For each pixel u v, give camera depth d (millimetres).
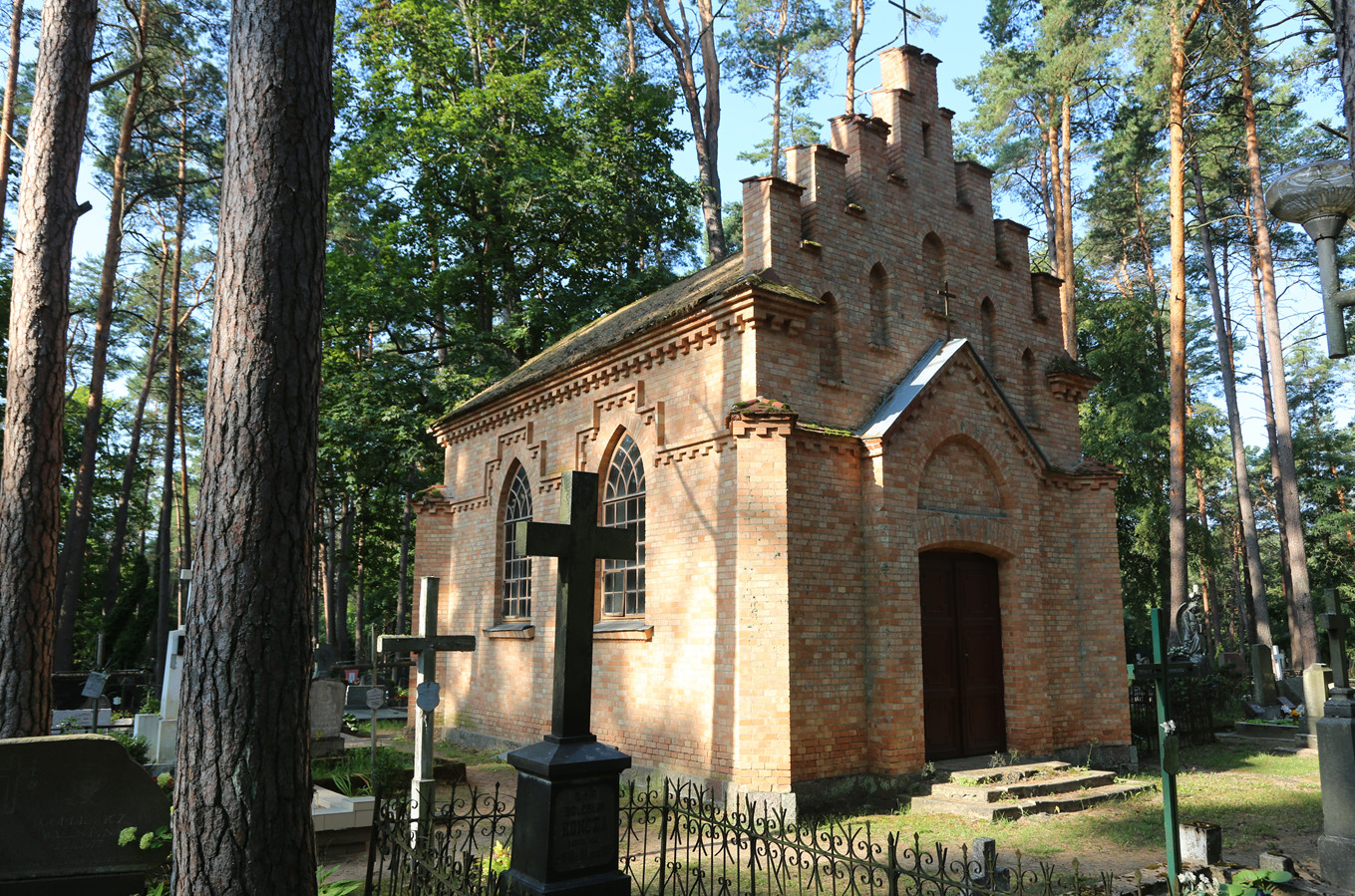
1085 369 15578
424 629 9109
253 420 5133
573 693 5941
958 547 13086
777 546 10969
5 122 18031
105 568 38969
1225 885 6574
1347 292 4758
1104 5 25266
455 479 20062
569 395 15633
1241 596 42406
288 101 5504
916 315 13539
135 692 23688
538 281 28688
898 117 14047
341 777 10594
